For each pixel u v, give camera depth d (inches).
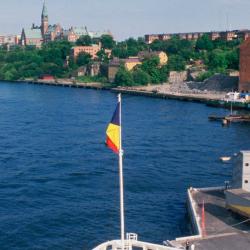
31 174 4239.7
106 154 5032.0
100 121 7332.7
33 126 6860.2
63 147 5398.6
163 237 2888.8
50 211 3307.1
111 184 3937.0
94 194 3681.1
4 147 5378.9
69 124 7047.2
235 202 3011.8
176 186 3895.2
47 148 5339.6
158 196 3639.3
